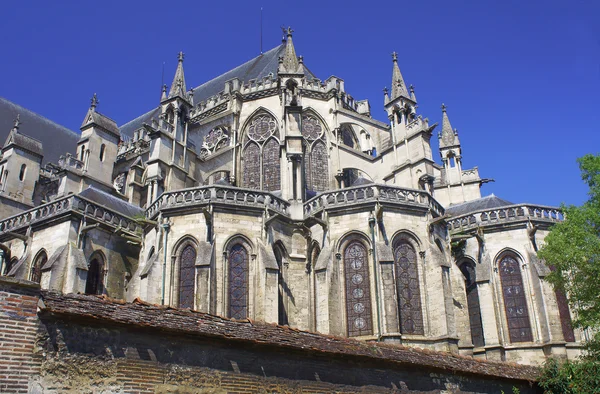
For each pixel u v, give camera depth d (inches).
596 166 1390.3
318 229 1680.6
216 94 2800.2
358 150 2331.4
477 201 2059.5
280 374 746.8
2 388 524.7
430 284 1578.5
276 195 1713.8
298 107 1888.5
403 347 956.0
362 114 2561.5
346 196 1673.2
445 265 1577.3
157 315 676.7
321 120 2349.9
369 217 1615.4
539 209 1863.9
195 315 722.2
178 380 655.1
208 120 2357.3
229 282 1536.7
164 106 2175.2
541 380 1099.3
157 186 1984.5
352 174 2310.5
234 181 2212.1
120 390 607.8
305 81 2393.0
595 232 1378.0
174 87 2197.3
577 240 1368.1
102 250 1692.9
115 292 1702.8
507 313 1765.5
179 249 1576.0
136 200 2201.0
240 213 1609.3
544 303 1696.6
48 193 2330.2
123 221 1779.0
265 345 730.2
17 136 2262.6
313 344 790.5
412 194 1694.1
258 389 717.3
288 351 756.6
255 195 1657.2
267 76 2405.3
